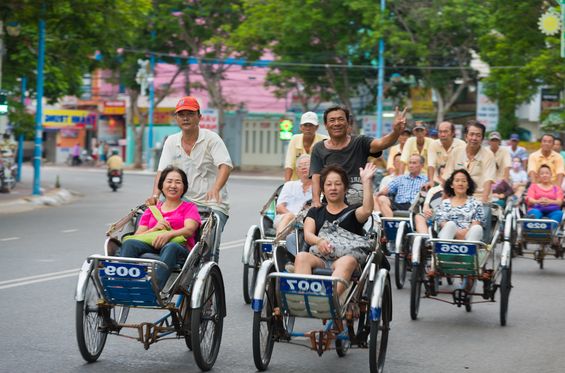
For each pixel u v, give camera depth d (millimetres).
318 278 6844
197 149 8570
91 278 7168
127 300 7086
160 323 7484
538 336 8945
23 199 25391
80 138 67000
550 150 15266
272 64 44188
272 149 56219
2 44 25328
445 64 41094
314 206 7781
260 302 7051
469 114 47875
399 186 13414
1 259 13406
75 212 22875
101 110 63281
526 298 11297
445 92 42406
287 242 7848
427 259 10352
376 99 46562
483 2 38875
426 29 39375
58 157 67125
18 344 7941
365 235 7648
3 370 7023
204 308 7387
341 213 7633
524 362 7762
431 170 13203
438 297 11297
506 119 43281
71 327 8672
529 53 28609
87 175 47156
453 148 12547
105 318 7312
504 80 29094
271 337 7355
